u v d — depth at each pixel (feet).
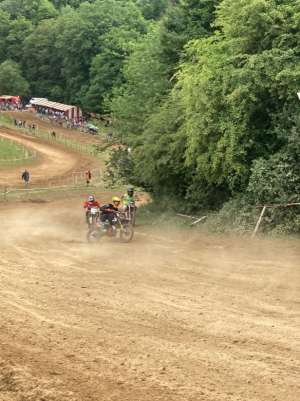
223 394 21.74
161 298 37.58
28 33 525.75
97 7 473.26
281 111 73.05
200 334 29.45
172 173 89.92
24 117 406.62
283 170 68.69
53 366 24.73
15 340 28.53
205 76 75.00
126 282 43.11
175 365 24.88
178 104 86.74
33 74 499.51
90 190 189.98
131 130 108.68
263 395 21.71
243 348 27.14
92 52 442.91
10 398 21.54
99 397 21.43
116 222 69.26
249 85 70.54
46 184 203.21
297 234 64.64
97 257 56.34
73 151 287.69
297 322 31.53
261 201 70.69
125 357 25.94
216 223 75.10
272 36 74.38
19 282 43.11
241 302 36.32
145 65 113.09
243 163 75.05
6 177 213.46
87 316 33.12
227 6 79.20
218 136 75.31
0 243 68.13
